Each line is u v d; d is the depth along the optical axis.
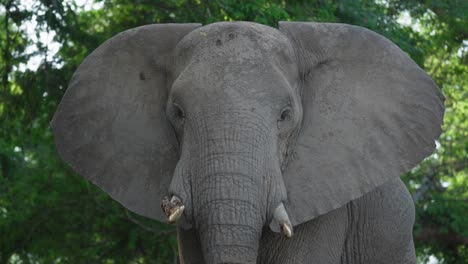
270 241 12.30
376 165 12.12
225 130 11.02
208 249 10.84
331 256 12.65
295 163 11.91
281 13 20.00
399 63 12.33
